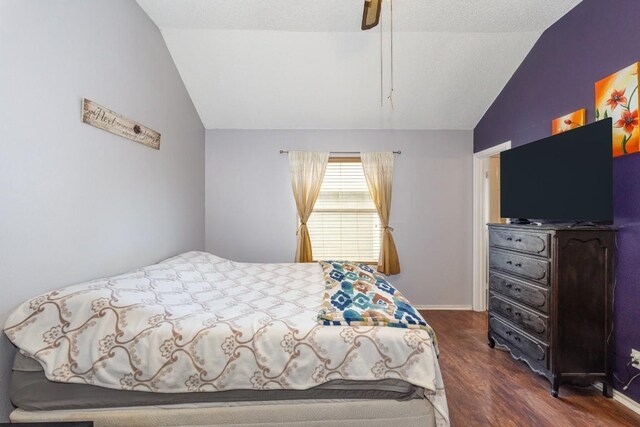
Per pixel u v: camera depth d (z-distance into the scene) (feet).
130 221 6.78
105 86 5.93
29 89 4.31
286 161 11.96
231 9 7.43
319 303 5.75
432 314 11.44
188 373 4.12
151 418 4.18
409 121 11.63
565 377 6.17
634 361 5.73
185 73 9.49
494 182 11.95
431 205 12.05
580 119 6.98
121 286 5.04
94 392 4.14
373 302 5.44
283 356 4.24
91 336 4.17
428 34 8.41
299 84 10.07
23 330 4.09
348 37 8.55
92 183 5.57
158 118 8.12
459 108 11.01
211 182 11.91
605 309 6.19
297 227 11.93
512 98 9.66
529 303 6.89
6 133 4.00
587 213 6.19
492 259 8.41
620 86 6.03
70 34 5.04
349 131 12.01
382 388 4.32
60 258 4.87
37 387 4.08
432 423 4.31
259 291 6.68
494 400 6.14
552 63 7.98
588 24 6.86
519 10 7.39
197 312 5.02
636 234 5.80
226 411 4.26
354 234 12.10
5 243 4.03
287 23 8.00
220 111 11.06
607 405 5.96
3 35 3.94
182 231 9.70
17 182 4.16
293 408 4.31
